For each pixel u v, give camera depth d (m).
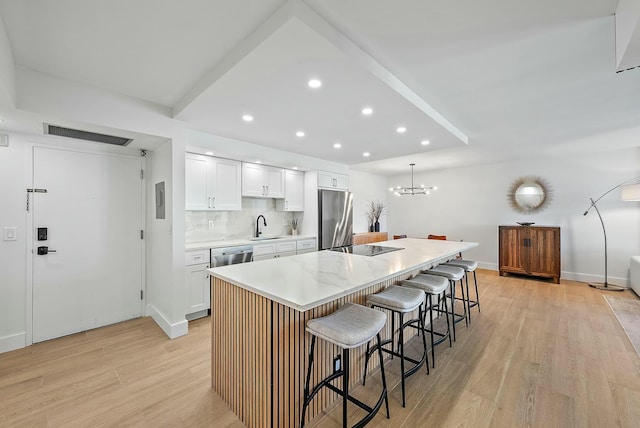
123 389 1.96
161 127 2.67
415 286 2.41
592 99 2.59
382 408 1.78
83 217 2.91
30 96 2.01
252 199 4.43
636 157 4.54
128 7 1.41
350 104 2.40
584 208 4.98
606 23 1.55
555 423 1.65
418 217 7.16
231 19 1.50
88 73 2.08
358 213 6.91
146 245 3.35
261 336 1.56
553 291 4.38
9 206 2.50
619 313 3.44
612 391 1.94
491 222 5.98
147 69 2.03
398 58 1.91
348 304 1.88
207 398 1.89
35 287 2.63
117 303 3.13
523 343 2.66
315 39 1.50
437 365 2.28
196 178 3.43
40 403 1.81
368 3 1.39
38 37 1.66
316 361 1.76
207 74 2.08
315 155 4.50
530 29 1.61
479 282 4.93
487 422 1.66
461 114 2.96
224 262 3.43
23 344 2.56
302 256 2.65
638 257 4.27
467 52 1.84
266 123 2.88
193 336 2.79
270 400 1.51
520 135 3.77
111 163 3.09
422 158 5.37
